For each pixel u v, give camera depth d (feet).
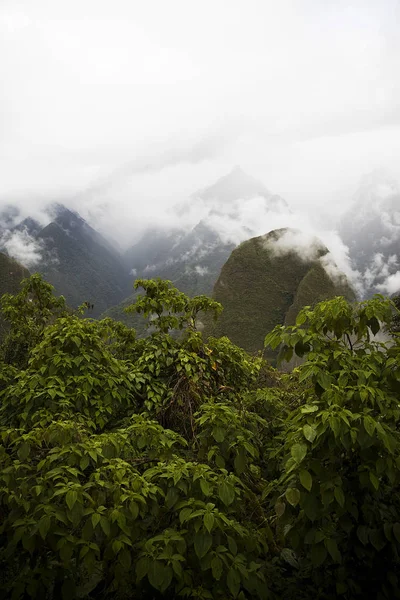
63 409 13.69
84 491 8.41
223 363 21.45
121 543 7.68
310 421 8.98
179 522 8.86
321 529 8.52
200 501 8.38
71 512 7.79
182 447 15.52
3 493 8.89
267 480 15.19
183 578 7.75
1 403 15.84
